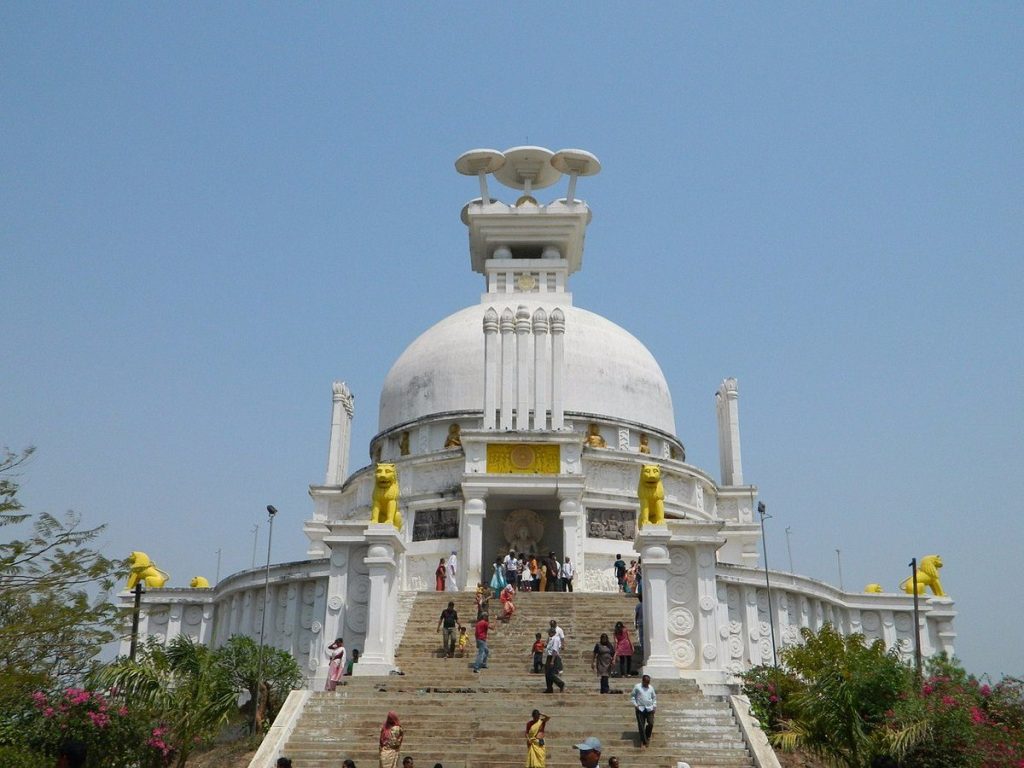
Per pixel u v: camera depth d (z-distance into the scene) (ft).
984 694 99.30
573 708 92.58
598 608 130.82
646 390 203.92
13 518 89.25
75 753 40.11
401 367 209.56
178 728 93.15
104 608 91.45
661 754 84.02
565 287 218.38
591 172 230.07
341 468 205.98
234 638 119.55
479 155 226.17
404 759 77.36
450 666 113.39
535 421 176.86
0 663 84.69
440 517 174.70
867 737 86.58
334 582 125.29
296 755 84.38
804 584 159.33
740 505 202.18
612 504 176.76
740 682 115.14
